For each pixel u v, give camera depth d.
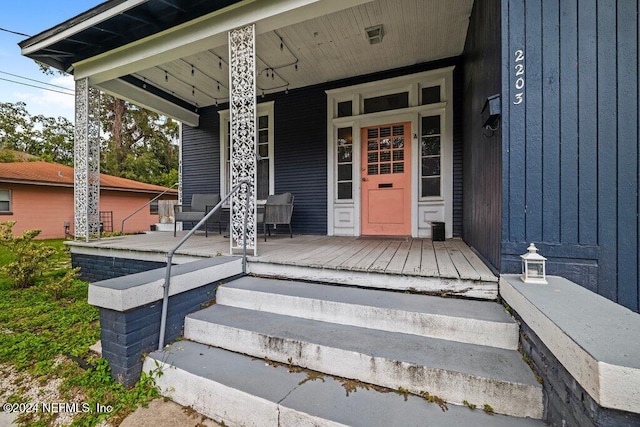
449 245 3.91
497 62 2.22
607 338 1.06
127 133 20.48
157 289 2.09
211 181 6.57
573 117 1.90
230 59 3.25
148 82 5.45
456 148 4.59
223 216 6.31
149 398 1.82
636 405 0.87
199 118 6.69
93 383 1.93
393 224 5.05
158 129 21.59
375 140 5.16
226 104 6.43
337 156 5.41
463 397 1.46
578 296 1.54
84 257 4.41
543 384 1.37
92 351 2.24
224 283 2.68
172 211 7.71
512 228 2.03
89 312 3.19
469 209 3.81
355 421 1.34
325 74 5.12
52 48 4.20
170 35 3.58
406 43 4.19
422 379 1.53
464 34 3.97
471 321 1.77
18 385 2.03
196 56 4.53
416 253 3.23
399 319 1.94
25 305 3.46
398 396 1.53
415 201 4.85
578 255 1.90
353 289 2.44
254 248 3.11
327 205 5.42
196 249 3.59
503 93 2.04
